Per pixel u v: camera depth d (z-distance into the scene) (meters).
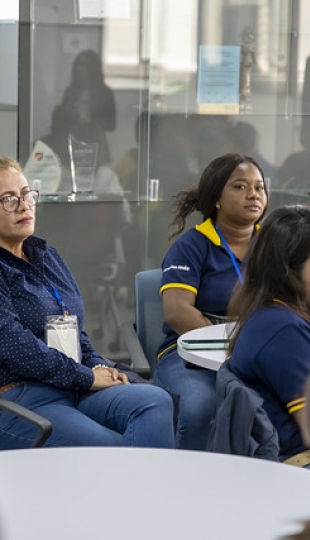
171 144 6.43
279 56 6.46
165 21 6.30
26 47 6.08
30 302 4.18
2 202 4.21
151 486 2.28
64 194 6.31
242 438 2.95
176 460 2.46
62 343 4.16
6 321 4.05
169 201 6.48
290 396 3.12
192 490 2.26
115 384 4.15
